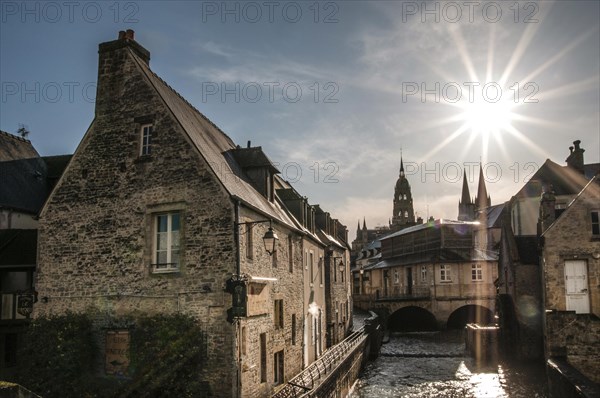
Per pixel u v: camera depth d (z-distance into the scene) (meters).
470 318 51.84
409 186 110.25
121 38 16.75
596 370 20.77
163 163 15.52
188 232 14.92
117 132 16.19
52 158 24.03
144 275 15.11
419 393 23.06
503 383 24.14
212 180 14.95
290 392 15.46
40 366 14.91
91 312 15.39
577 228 23.39
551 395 20.39
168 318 14.34
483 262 48.78
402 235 58.69
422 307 48.91
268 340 16.72
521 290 27.41
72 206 16.19
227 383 13.85
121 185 15.84
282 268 18.83
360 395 22.98
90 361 15.13
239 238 14.70
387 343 40.38
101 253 15.65
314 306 24.52
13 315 17.95
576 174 36.75
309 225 25.25
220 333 14.12
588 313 22.31
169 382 13.81
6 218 19.67
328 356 20.77
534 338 26.91
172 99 17.45
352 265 83.94
